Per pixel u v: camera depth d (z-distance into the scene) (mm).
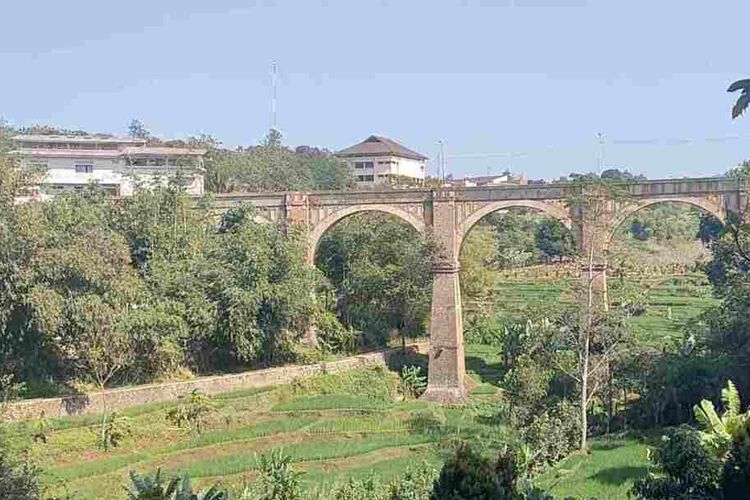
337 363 64812
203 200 70562
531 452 43719
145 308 54875
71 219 52406
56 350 51438
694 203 59000
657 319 90062
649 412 51875
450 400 64312
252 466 44406
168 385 53875
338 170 136000
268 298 59469
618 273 84750
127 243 59031
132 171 89562
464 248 84625
